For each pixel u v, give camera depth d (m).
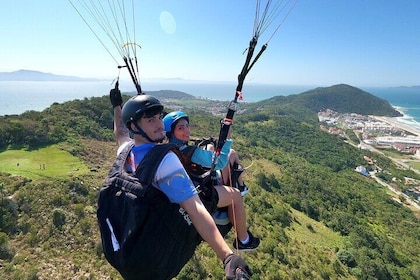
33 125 58.81
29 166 45.69
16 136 54.84
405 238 65.75
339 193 78.94
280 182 74.19
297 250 42.09
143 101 2.18
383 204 83.81
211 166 2.60
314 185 77.69
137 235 1.87
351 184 93.81
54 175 43.03
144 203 1.89
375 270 44.16
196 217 1.87
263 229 44.47
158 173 1.94
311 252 43.84
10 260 26.42
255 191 58.69
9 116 63.88
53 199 35.50
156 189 1.94
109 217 2.04
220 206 2.64
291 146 137.12
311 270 37.97
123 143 2.91
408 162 146.12
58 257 27.81
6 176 40.41
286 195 66.94
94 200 38.03
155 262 1.89
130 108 2.19
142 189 1.89
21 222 31.33
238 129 145.00
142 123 2.19
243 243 2.86
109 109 78.19
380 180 115.19
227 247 1.81
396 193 101.94
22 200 34.59
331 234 55.81
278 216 51.91
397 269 48.66
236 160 3.16
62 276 25.64
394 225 71.56
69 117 68.62
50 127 60.97
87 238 30.83
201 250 29.75
